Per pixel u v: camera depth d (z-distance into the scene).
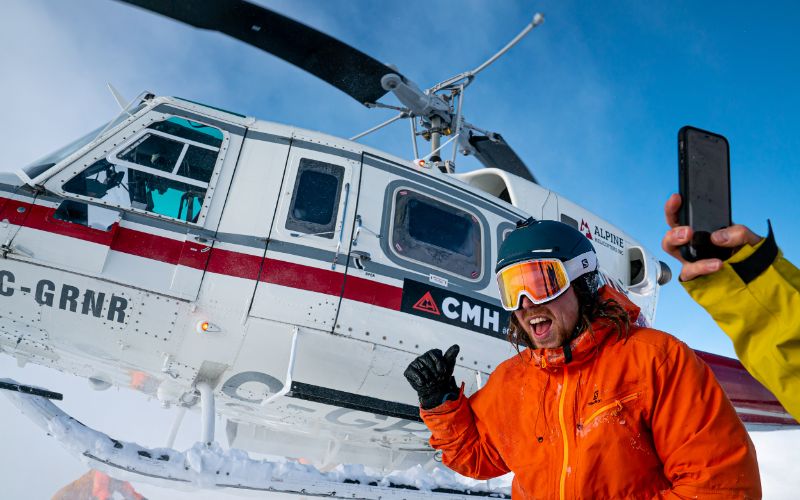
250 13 4.45
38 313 3.78
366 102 5.79
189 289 3.95
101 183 4.01
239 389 4.37
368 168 4.65
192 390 4.32
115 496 5.29
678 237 1.24
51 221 3.79
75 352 4.08
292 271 4.15
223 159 4.32
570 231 1.70
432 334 4.45
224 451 3.84
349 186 4.49
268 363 4.16
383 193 4.63
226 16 4.48
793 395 1.23
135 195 4.07
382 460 5.46
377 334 4.27
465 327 4.60
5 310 3.75
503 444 1.70
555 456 1.55
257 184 4.31
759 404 6.54
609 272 5.87
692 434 1.41
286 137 4.54
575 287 1.64
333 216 4.40
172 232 4.02
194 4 4.34
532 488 1.59
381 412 4.36
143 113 4.26
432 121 6.36
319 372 4.21
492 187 5.97
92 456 3.55
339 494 3.97
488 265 4.92
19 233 3.72
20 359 4.24
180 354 4.05
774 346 1.23
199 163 4.27
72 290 3.77
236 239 4.12
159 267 3.93
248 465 3.82
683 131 1.33
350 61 5.17
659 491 1.47
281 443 5.39
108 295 3.82
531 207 5.61
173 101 4.40
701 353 6.62
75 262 3.76
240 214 4.20
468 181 6.05
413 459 5.50
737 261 1.23
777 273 1.21
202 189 4.20
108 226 3.86
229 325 4.02
